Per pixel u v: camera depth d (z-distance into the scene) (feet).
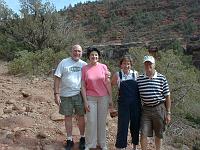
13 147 19.56
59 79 19.85
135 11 313.53
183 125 34.37
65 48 57.31
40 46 57.11
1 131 21.33
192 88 40.27
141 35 256.52
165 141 28.53
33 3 59.72
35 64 41.75
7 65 45.50
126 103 19.22
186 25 242.78
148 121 19.52
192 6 290.76
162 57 42.34
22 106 26.04
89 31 272.51
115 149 21.88
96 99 19.39
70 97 19.75
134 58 40.50
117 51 88.12
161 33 249.55
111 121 26.23
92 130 19.34
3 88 31.07
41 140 20.94
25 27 57.41
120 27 281.95
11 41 57.00
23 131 21.74
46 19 58.39
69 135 20.06
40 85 34.35
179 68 42.14
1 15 62.18
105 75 19.53
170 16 286.25
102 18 306.96
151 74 19.20
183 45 146.10
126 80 19.38
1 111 24.48
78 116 20.13
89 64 19.49
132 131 19.88
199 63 117.39
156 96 19.06
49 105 27.35
